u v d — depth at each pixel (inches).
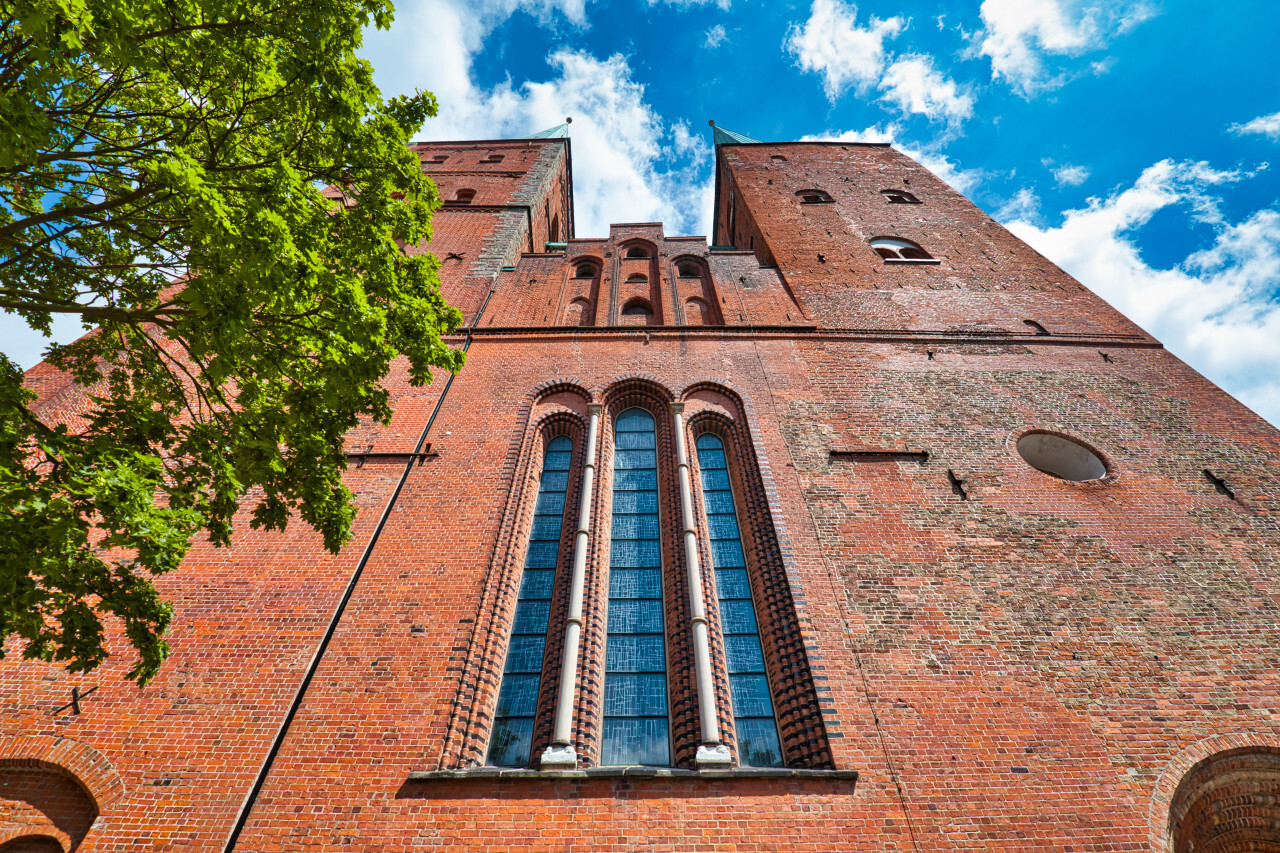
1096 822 294.5
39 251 315.9
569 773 309.1
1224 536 437.1
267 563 416.8
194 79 304.3
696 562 434.0
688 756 338.3
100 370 493.7
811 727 336.5
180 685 347.3
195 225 252.8
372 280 350.0
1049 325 686.5
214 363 280.1
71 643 254.1
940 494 470.6
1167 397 573.3
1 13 243.4
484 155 1334.9
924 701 340.8
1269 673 354.0
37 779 314.3
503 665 388.5
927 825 292.2
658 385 583.5
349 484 480.1
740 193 1082.1
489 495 471.5
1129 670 356.2
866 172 1146.7
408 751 320.2
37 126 225.6
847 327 674.8
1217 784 319.3
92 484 236.8
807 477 484.7
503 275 808.3
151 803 299.3
